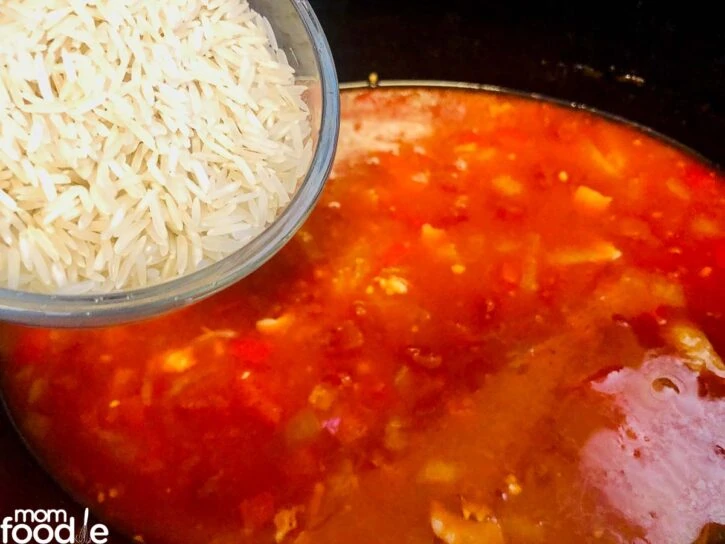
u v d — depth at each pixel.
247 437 0.14
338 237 0.17
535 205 0.18
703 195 0.18
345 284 0.16
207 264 0.13
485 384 0.15
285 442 0.14
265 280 0.16
